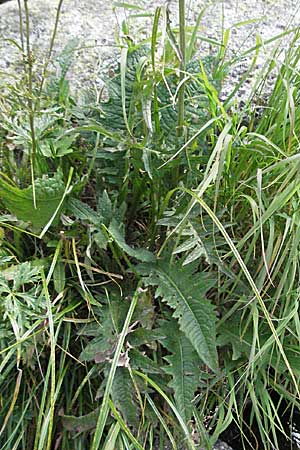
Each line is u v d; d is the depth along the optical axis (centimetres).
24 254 144
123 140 133
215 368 124
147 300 134
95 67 175
